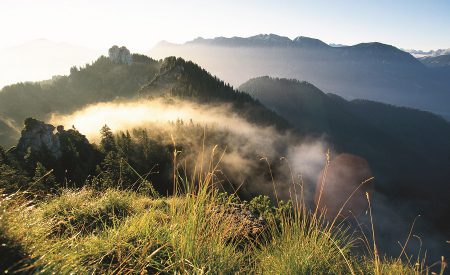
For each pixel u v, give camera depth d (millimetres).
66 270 2723
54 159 74375
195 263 3283
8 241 2748
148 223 3793
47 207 6066
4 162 62469
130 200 6582
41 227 3258
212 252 3582
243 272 3783
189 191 3842
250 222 5875
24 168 66125
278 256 4066
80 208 6320
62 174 71875
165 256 3463
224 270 3457
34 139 74938
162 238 3670
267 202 7594
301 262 3811
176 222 3867
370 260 4227
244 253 4398
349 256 4234
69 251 3068
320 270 3846
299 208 4438
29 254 2783
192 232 3576
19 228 2941
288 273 3670
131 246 3408
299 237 4254
